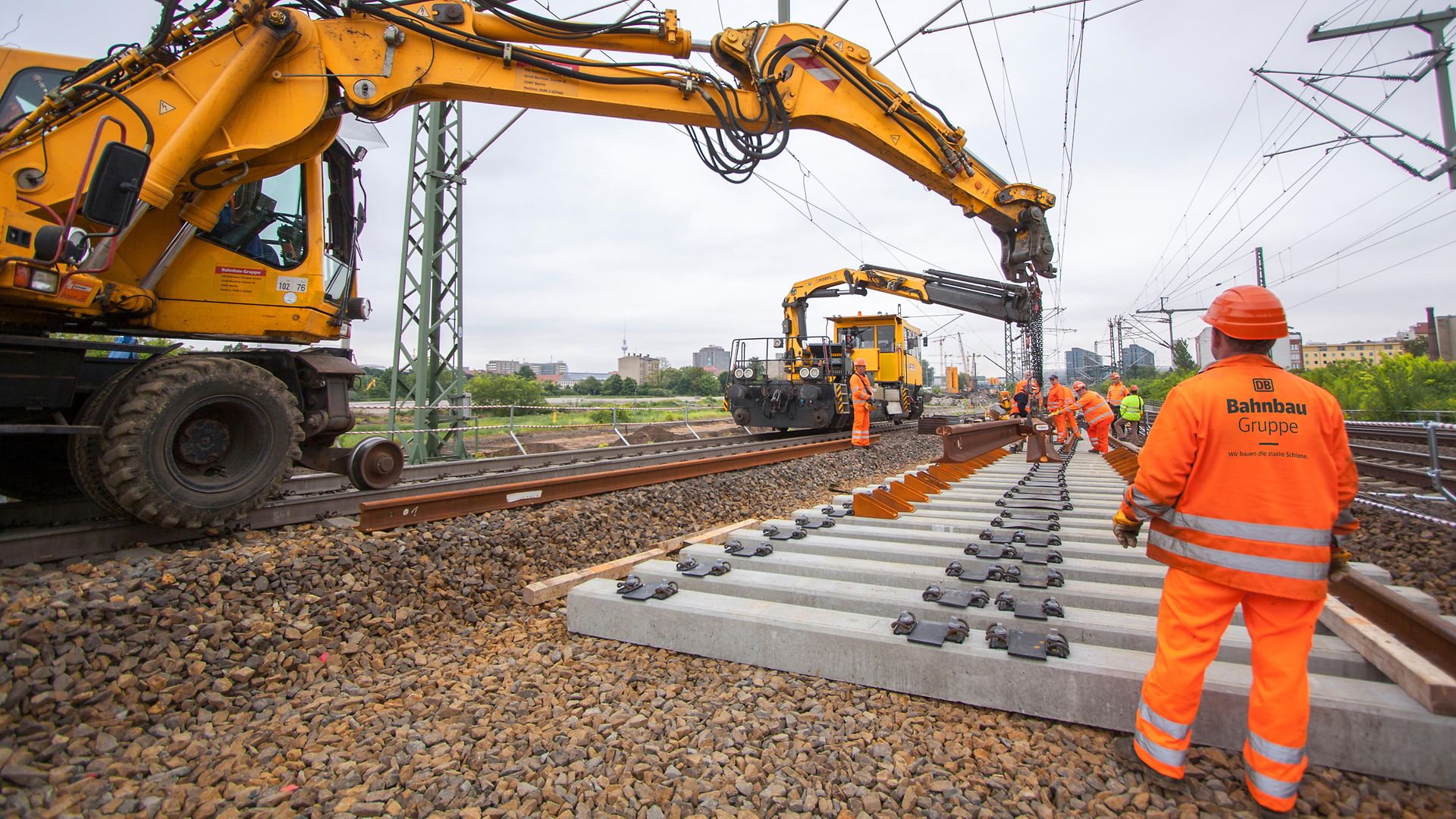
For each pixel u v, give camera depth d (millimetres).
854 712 3189
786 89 6930
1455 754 2500
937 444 17547
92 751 2830
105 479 4258
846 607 4027
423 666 3930
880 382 19641
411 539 5109
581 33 5980
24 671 2973
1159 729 2555
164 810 2494
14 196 4059
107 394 4426
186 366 4559
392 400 11703
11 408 4148
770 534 5766
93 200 4062
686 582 4527
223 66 4738
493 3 5621
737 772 2727
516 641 4293
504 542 5633
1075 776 2664
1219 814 2418
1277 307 2410
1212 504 2412
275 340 5570
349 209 6355
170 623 3564
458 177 12297
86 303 4219
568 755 2836
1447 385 19500
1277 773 2354
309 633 3926
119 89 4461
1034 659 3105
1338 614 3340
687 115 6559
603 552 6293
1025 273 8930
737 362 17438
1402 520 6395
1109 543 5352
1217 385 2436
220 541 4797
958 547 5188
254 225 5328
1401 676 2762
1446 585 4828
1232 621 3625
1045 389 23812
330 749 2951
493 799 2572
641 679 3594
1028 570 4434
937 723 3090
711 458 9570
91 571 3826
